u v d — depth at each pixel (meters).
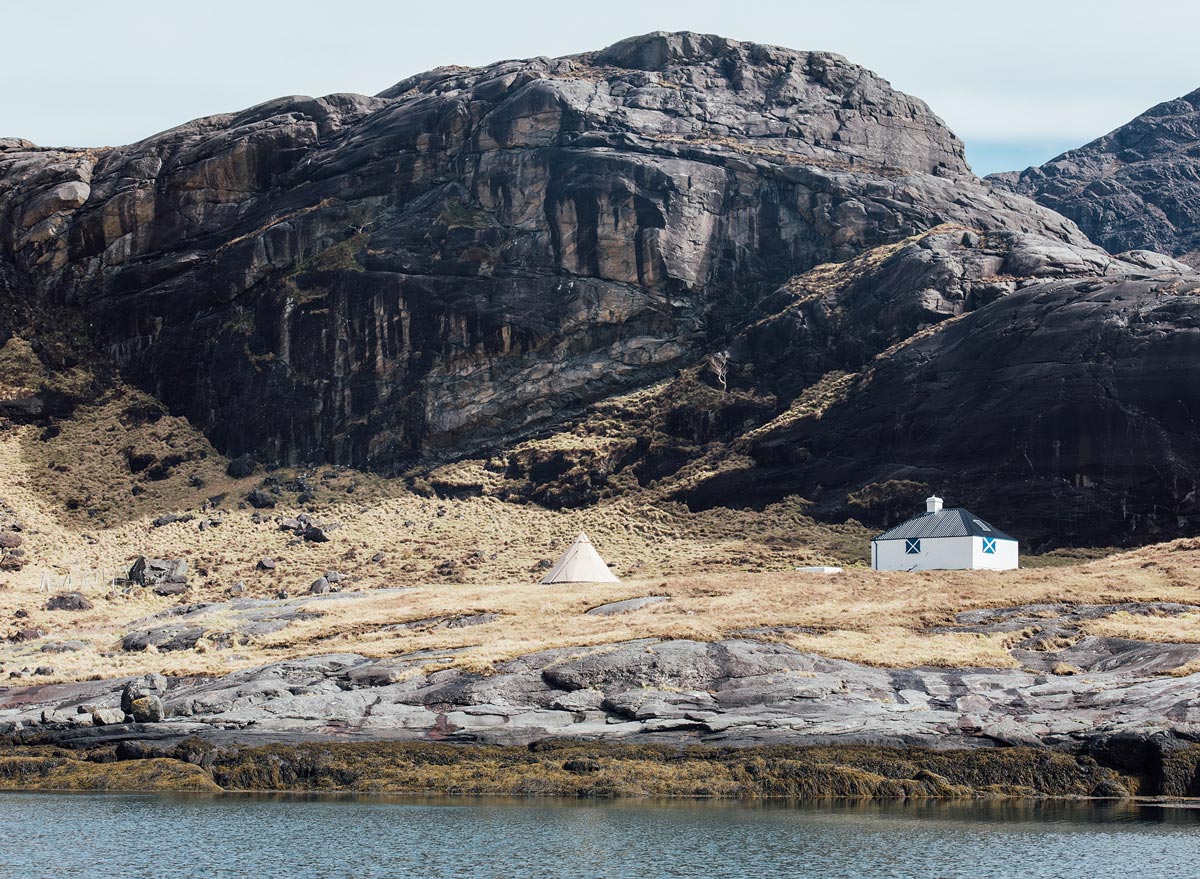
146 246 166.62
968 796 51.19
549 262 146.00
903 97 171.50
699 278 145.88
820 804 50.38
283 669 65.69
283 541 121.69
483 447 140.88
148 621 89.50
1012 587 75.88
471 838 45.34
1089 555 101.38
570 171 148.38
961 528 86.38
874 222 147.88
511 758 54.38
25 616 95.69
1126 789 51.44
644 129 155.62
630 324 144.75
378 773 53.31
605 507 126.00
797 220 151.12
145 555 118.94
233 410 148.50
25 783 54.84
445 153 159.12
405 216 154.38
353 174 160.50
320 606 86.06
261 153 167.38
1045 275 130.75
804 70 170.62
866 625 68.81
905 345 124.81
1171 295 112.06
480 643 69.06
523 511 128.12
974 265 132.38
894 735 54.44
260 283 155.62
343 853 43.62
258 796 52.62
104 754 57.00
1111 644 62.97
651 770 52.19
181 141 172.12
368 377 145.00
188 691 64.50
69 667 72.56
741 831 46.16
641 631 67.19
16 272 167.50
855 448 118.81
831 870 41.34
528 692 60.22
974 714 56.00
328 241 156.25
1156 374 106.81
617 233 145.00
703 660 61.38
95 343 161.38
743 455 125.00
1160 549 87.50
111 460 143.88
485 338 142.50
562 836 45.62
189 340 155.12
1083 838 44.81
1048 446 107.75
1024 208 158.38
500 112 155.88
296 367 148.00
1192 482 102.31
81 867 42.19
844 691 58.62
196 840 45.31
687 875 40.94
